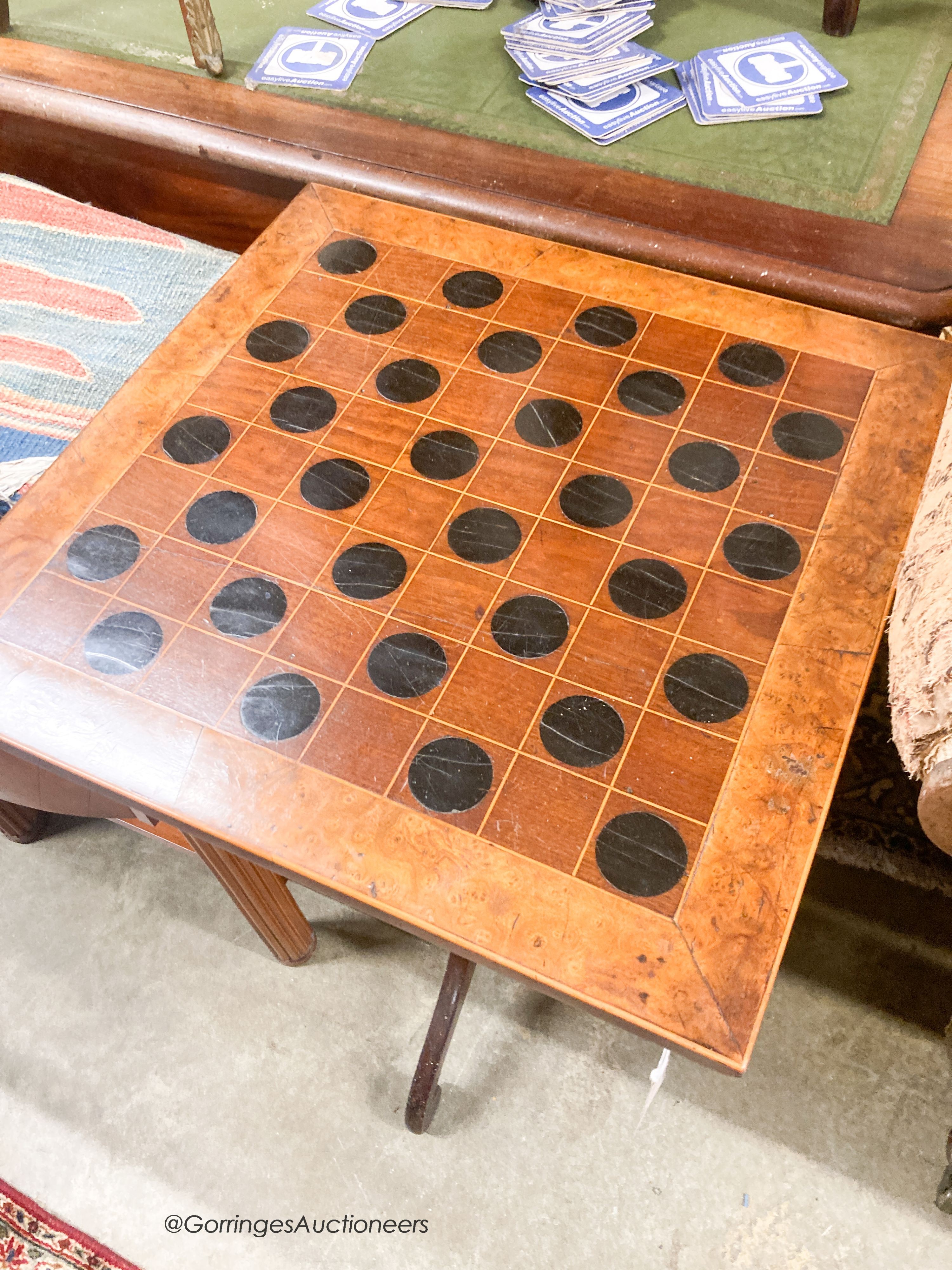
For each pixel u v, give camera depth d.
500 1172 1.37
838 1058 1.43
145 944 1.57
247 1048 1.48
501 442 1.13
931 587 0.96
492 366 1.20
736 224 1.37
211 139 1.56
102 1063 1.47
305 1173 1.38
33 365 1.50
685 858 0.84
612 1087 1.43
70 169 1.79
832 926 1.53
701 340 1.22
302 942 1.50
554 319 1.25
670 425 1.14
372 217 1.38
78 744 0.92
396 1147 1.39
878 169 1.44
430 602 1.00
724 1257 1.31
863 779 1.64
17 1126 1.42
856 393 1.16
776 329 1.23
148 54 1.72
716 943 0.80
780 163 1.45
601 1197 1.35
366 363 1.21
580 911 0.82
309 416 1.16
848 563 1.02
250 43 1.74
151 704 0.94
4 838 1.68
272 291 1.29
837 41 1.66
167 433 1.15
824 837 1.59
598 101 1.57
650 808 0.87
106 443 1.14
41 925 1.60
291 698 0.94
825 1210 1.33
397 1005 1.51
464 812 0.87
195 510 1.08
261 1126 1.42
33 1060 1.48
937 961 1.50
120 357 1.52
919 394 1.15
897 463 1.10
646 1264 1.31
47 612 1.01
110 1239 1.34
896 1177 1.35
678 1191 1.35
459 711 0.93
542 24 1.68
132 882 1.63
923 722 0.93
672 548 1.04
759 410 1.15
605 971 0.79
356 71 1.66
